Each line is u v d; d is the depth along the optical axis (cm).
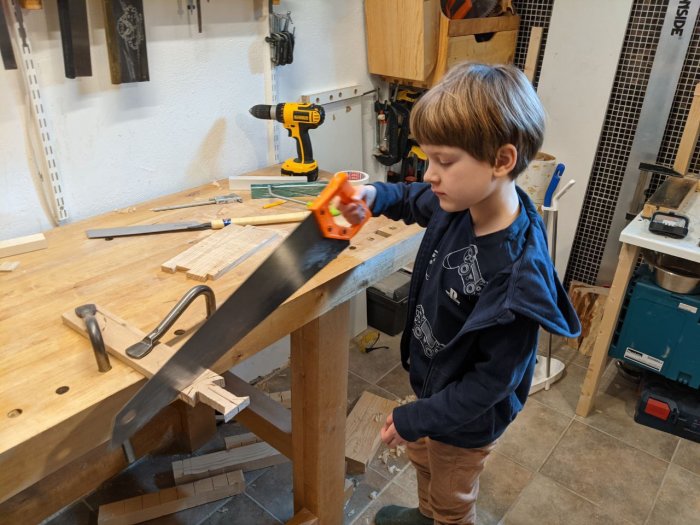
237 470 170
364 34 209
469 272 96
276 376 218
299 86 191
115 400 76
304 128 162
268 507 162
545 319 85
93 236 121
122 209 141
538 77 226
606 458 182
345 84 209
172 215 136
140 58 137
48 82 126
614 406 205
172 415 175
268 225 128
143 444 171
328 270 108
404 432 101
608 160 222
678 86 201
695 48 193
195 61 154
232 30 161
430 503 130
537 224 96
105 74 136
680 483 172
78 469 151
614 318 180
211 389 78
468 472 120
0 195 127
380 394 209
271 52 172
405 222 119
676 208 167
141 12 133
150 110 149
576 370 225
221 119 168
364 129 226
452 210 87
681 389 197
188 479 164
